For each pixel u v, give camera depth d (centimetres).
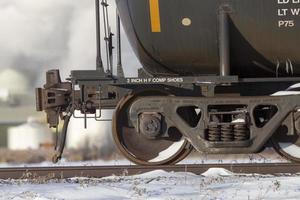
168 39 2197
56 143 2280
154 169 2131
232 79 2119
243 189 1738
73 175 2109
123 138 2236
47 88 2273
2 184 1922
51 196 1673
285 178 1919
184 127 2147
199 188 1764
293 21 2106
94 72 2205
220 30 2127
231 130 2130
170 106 2152
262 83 2231
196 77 2138
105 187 1794
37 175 2073
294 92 2169
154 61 2284
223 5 2120
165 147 2245
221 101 2128
